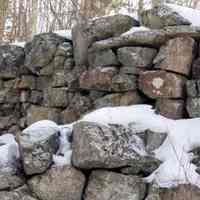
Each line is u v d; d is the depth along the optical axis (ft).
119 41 12.20
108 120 10.99
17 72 15.30
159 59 11.53
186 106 11.09
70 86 13.50
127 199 9.77
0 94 15.47
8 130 15.35
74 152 10.25
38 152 10.19
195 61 11.37
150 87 11.46
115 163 9.89
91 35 13.16
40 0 24.49
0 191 10.05
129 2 20.84
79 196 10.05
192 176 9.56
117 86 12.05
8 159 10.47
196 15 12.04
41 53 14.37
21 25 23.61
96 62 12.76
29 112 14.65
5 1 22.85
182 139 10.37
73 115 13.26
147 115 11.14
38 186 10.09
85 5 20.38
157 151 10.44
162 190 9.60
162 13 12.00
